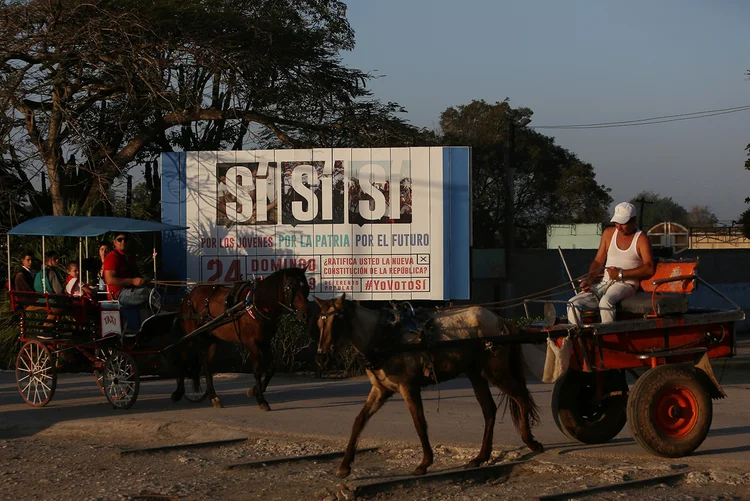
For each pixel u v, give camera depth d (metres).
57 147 21.72
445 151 16.39
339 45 30.11
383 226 16.55
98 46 21.59
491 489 7.45
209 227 17.00
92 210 20.31
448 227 16.41
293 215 16.75
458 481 7.76
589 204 52.53
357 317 7.84
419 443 9.23
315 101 28.52
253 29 26.06
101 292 12.92
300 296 11.40
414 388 8.01
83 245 18.02
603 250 9.04
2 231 19.66
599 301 8.64
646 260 8.52
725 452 8.55
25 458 9.18
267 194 16.83
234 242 16.94
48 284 13.76
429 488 7.53
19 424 11.08
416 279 16.48
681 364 8.47
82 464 8.84
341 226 16.64
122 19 22.12
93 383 14.72
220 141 29.66
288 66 27.77
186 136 29.06
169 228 12.95
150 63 22.02
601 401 9.14
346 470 7.90
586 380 9.09
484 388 8.52
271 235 16.81
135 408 12.10
